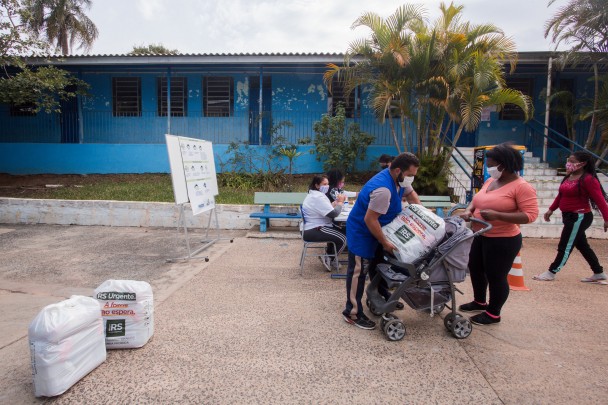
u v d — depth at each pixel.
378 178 3.55
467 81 8.71
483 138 13.53
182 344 3.40
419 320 3.94
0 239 7.53
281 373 2.96
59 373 2.65
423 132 9.74
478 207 3.89
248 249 6.78
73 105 14.79
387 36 9.16
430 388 2.78
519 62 11.66
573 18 10.05
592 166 4.96
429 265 3.45
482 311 4.17
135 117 14.51
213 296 4.58
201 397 2.67
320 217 5.28
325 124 12.47
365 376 2.93
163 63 12.76
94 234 7.96
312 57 12.41
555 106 12.23
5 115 14.73
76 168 14.05
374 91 9.70
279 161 13.42
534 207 3.50
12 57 10.80
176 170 5.84
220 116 14.55
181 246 6.98
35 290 4.88
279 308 4.23
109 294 3.27
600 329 3.77
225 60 12.62
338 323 3.85
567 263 6.17
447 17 9.20
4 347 3.38
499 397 2.68
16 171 14.14
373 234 3.46
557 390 2.77
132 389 2.75
